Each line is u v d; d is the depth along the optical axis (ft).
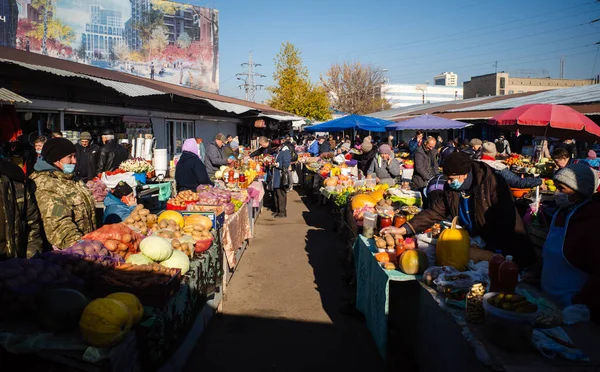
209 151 33.37
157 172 32.96
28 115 26.78
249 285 20.06
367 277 14.48
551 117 21.20
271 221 35.22
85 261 10.08
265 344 14.34
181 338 12.14
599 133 21.11
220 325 15.72
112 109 36.19
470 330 8.43
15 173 10.38
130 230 12.53
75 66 30.58
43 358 8.14
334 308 17.46
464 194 12.82
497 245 12.25
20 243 10.75
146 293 10.08
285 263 23.54
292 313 16.92
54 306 8.21
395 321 14.89
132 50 69.82
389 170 29.30
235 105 44.09
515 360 7.39
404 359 13.28
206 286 14.62
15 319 8.80
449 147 44.73
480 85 297.94
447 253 11.41
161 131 47.62
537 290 10.66
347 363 13.21
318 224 34.04
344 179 34.17
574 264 9.62
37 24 57.00
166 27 75.05
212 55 83.15
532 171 29.22
